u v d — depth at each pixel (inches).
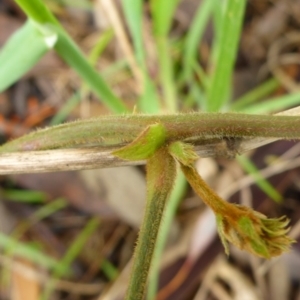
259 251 2.7
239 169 6.7
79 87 7.5
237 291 6.7
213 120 2.8
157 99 6.2
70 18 7.8
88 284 7.1
